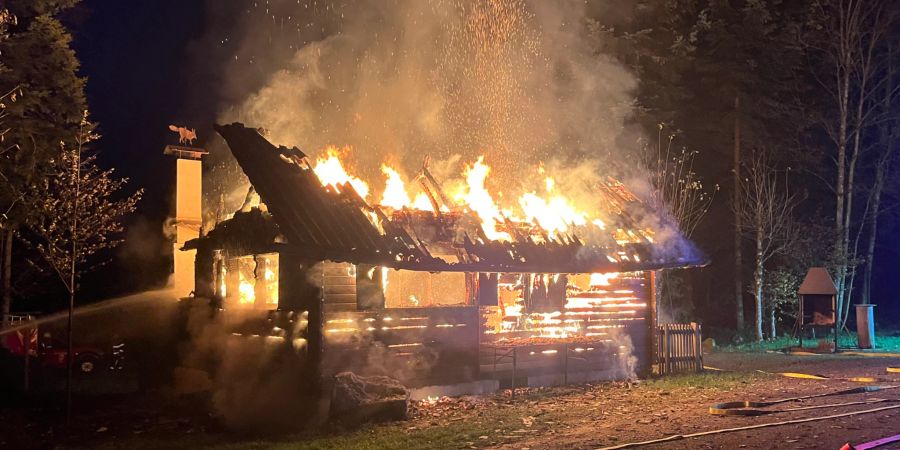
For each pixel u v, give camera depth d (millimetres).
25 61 18391
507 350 14633
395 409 11984
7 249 21297
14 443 11758
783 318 31469
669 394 13695
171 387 16875
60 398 16094
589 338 15953
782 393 13031
